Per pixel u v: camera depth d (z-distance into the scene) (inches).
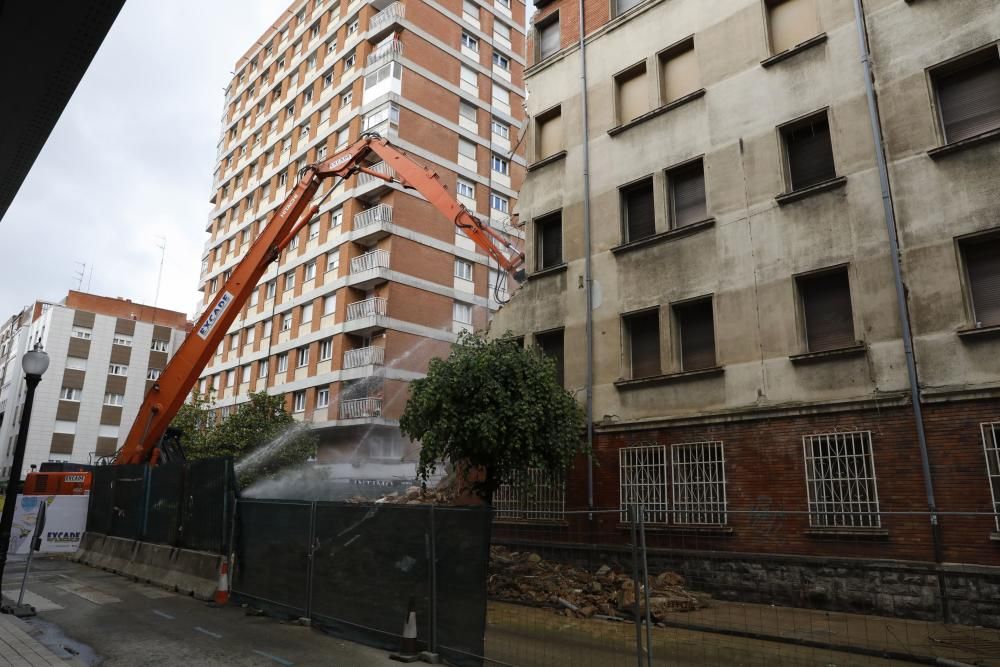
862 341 427.8
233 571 429.1
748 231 504.1
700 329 531.2
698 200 557.0
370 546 325.4
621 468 533.3
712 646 281.4
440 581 286.2
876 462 403.9
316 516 364.8
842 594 324.8
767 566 322.0
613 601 348.2
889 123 444.8
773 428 456.1
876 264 432.5
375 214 1289.4
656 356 554.6
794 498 434.6
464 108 1497.3
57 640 324.2
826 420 432.5
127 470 626.8
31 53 207.0
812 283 470.6
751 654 272.7
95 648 308.7
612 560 398.3
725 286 508.4
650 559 364.2
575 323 607.8
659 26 608.4
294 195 732.7
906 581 366.0
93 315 2336.4
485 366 480.1
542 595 329.1
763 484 452.1
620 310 573.9
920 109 432.5
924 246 413.1
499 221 1496.1
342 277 1311.5
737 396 482.3
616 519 522.9
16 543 689.0
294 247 1507.1
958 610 326.6
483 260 1430.9
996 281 392.8
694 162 557.0
